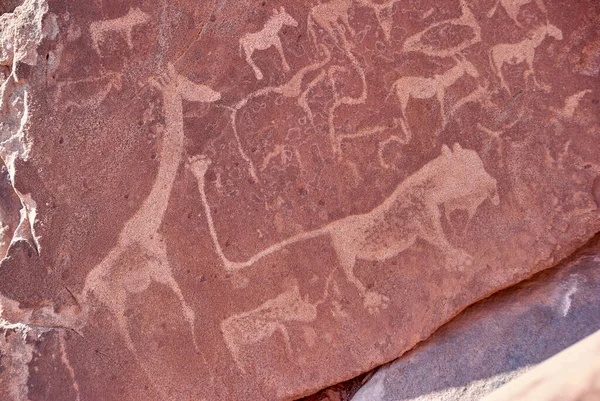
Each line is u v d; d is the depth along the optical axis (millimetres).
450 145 1965
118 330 2051
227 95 2018
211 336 2029
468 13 1954
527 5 1938
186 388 2031
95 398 2033
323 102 1992
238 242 2018
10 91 2143
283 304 2014
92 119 2064
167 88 2037
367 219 1991
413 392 1923
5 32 2166
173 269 2037
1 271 2082
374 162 1985
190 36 2027
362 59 1981
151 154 2041
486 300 2002
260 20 2004
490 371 1854
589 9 1921
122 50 2051
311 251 2006
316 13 1988
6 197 2195
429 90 1970
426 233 1973
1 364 2049
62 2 2070
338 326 2000
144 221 2045
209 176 2025
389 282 1985
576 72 1922
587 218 1905
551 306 1891
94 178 2062
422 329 1971
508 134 1946
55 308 2062
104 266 2053
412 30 1971
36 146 2086
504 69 1948
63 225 2070
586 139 1912
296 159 2004
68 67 2074
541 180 1931
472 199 1958
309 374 2012
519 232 1938
